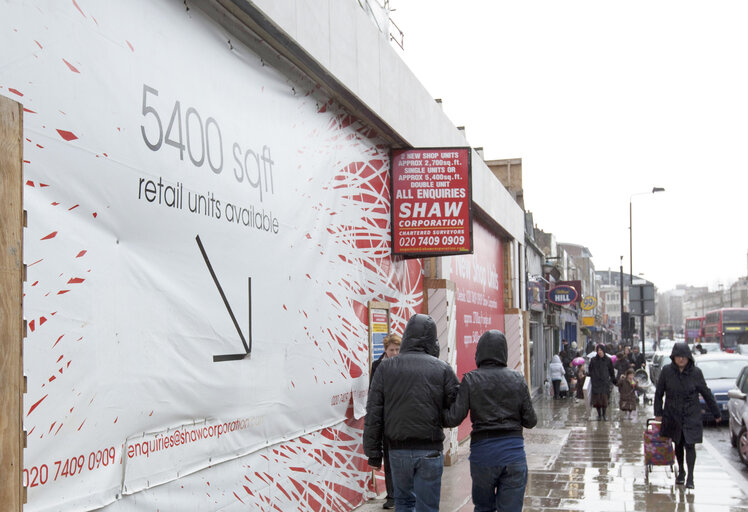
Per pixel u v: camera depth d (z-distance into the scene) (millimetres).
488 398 5668
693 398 9359
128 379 4125
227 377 5285
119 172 4141
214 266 5180
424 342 5871
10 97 3346
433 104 11508
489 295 17391
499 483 5730
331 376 7484
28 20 3486
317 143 7426
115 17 4199
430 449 5621
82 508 3666
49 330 3504
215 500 5027
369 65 8352
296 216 6770
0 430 2996
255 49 6082
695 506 8250
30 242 3412
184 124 4902
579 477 10086
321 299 7305
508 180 26047
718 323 44031
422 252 9789
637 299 27922
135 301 4234
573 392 26297
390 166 9977
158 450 4391
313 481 6859
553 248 42656
